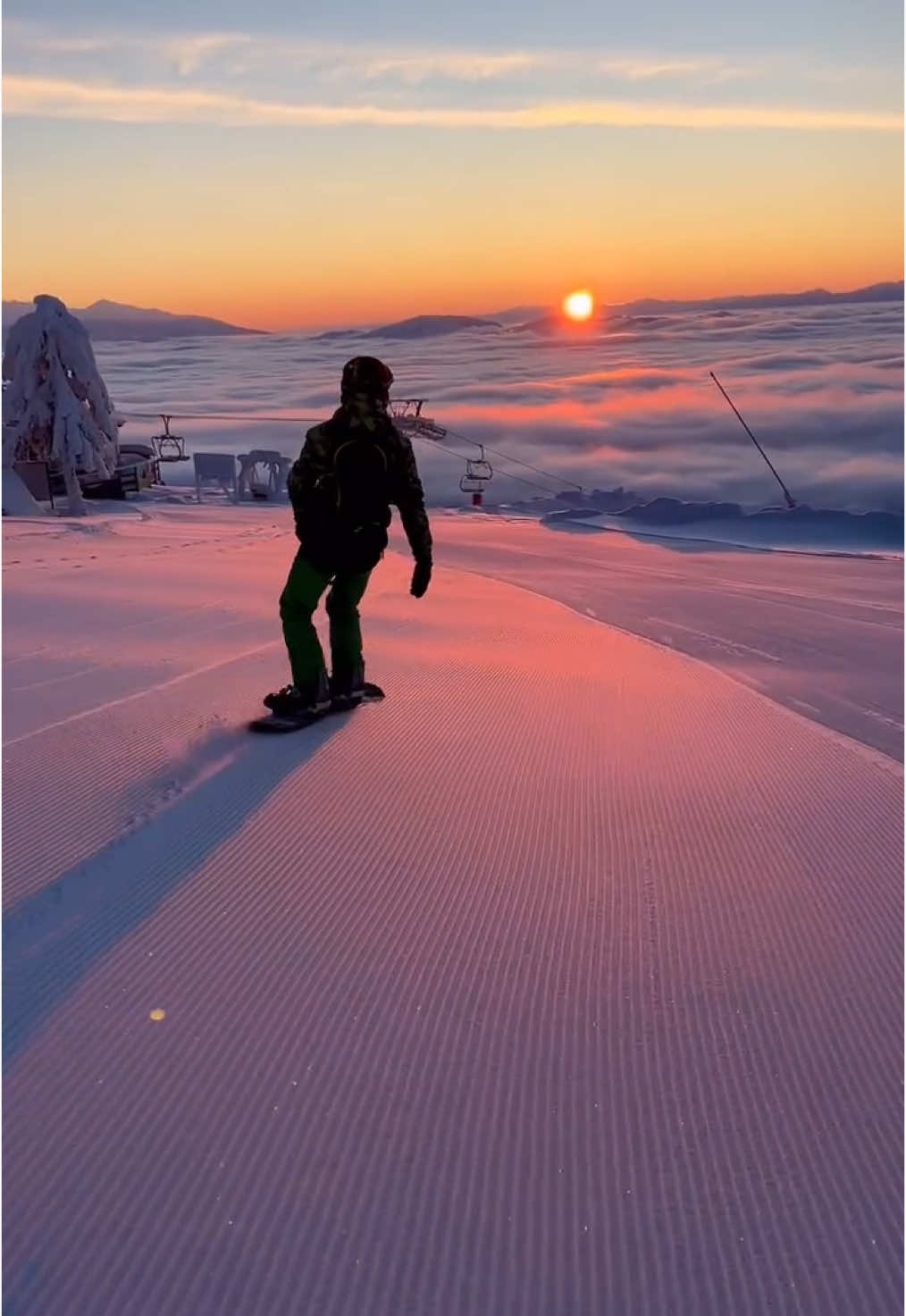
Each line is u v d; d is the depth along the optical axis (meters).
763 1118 2.49
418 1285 2.00
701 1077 2.64
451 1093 2.54
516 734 5.55
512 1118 2.46
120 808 4.11
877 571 19.53
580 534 28.41
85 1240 2.06
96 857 3.65
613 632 10.20
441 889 3.63
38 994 2.84
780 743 5.73
